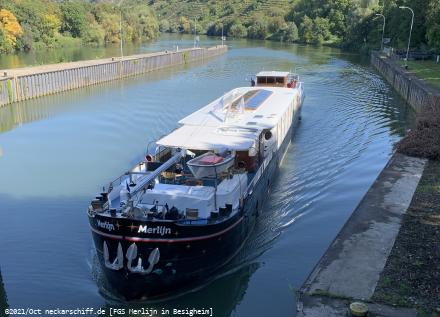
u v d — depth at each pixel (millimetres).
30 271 14289
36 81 44781
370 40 92500
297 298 10641
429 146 21125
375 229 13688
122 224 12625
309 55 85438
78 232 16641
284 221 17656
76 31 105000
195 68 66562
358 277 11172
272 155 20391
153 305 13344
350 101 41000
